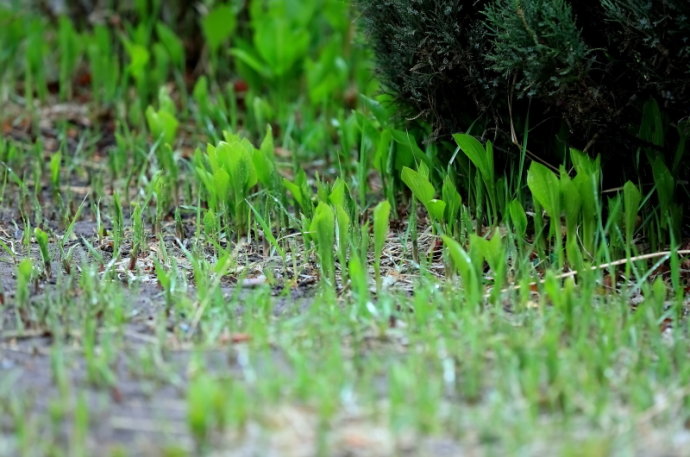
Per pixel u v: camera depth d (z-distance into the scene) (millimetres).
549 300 5070
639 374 4133
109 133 8812
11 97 9570
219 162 6133
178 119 9023
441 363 4145
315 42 9469
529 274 5375
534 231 6109
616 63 5461
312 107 8328
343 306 5020
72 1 10375
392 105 6465
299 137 8195
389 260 5883
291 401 3816
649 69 5285
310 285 5426
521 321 4727
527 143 6004
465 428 3664
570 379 3932
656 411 3807
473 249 4988
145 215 6789
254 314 4773
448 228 5836
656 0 5082
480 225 6008
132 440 3582
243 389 3787
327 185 6379
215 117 8258
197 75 10039
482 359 4207
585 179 5371
